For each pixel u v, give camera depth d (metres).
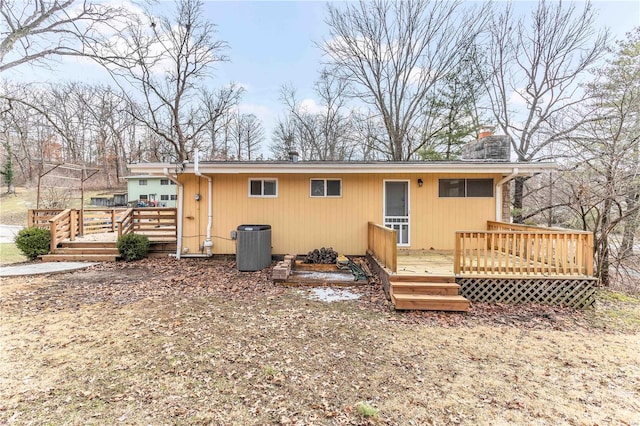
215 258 9.11
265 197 9.01
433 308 5.11
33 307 5.13
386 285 5.97
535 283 5.61
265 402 2.74
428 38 17.48
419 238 8.72
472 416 2.58
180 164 8.26
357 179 8.88
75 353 3.59
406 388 2.98
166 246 9.52
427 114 17.78
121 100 17.89
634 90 8.66
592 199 8.45
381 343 3.96
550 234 5.66
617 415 2.61
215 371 3.24
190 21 17.23
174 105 18.62
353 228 8.93
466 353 3.72
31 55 9.05
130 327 4.34
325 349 3.77
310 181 8.97
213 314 4.88
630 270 9.26
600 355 3.69
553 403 2.77
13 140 11.19
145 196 25.70
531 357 3.63
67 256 8.95
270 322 4.58
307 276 7.02
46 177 21.62
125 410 2.62
